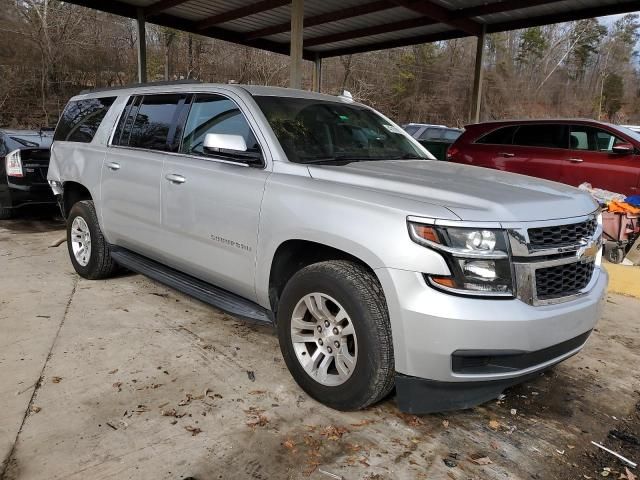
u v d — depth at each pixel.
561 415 3.24
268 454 2.72
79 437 2.79
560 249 2.87
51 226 8.44
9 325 4.22
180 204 4.03
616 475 2.69
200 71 38.97
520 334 2.65
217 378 3.46
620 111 70.12
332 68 48.12
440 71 58.03
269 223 3.33
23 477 2.48
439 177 3.37
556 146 8.52
